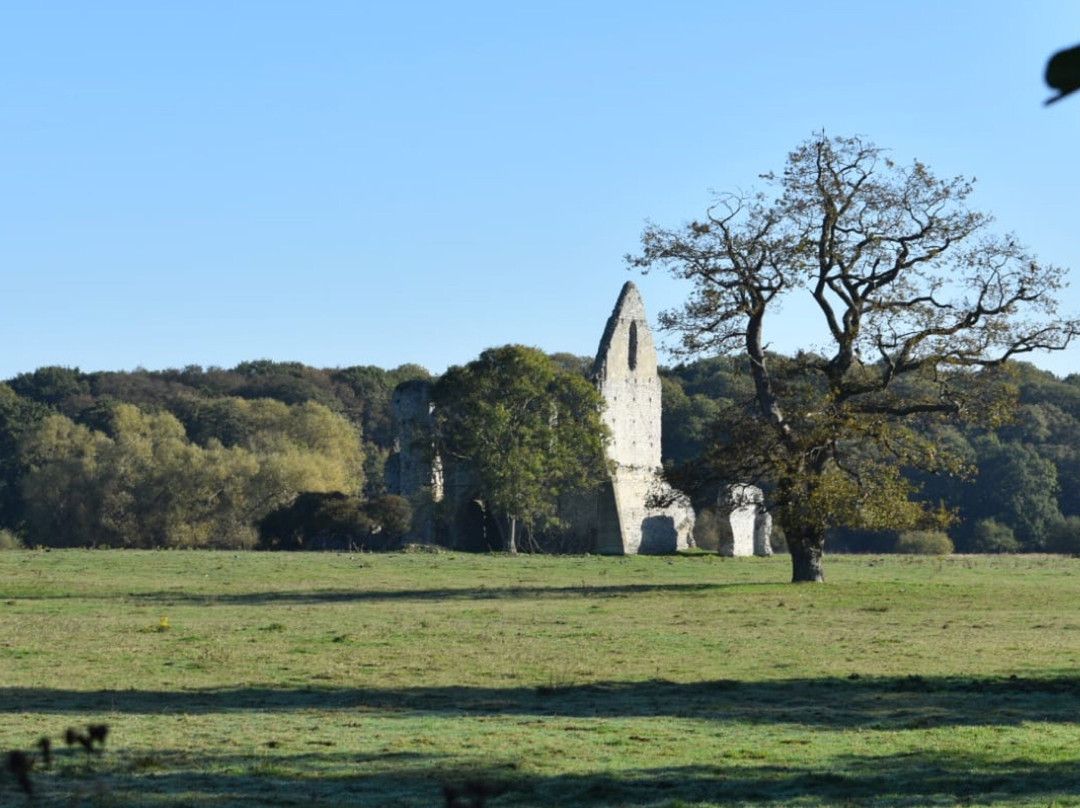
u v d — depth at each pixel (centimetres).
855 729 2370
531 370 11575
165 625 4138
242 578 6956
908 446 6075
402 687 2920
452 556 10188
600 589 6109
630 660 3369
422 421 12562
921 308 6144
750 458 6081
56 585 6259
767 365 6350
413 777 1930
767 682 2992
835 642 3800
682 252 6212
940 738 2261
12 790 1803
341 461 15738
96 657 3388
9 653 3456
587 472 11812
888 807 1755
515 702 2709
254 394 19962
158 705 2659
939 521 5894
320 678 3055
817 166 6156
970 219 6056
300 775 1942
